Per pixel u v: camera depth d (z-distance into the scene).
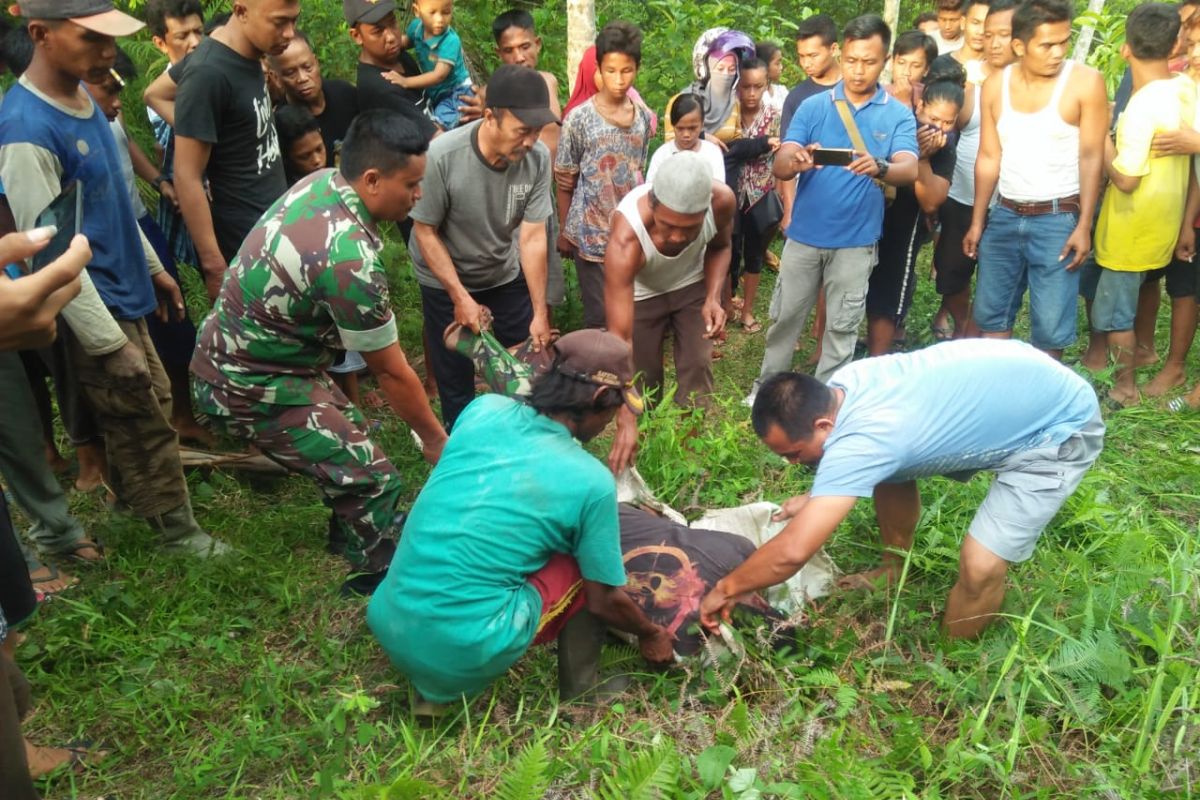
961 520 3.94
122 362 3.47
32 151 3.26
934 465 3.00
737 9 8.76
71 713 3.08
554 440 2.75
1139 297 5.48
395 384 3.40
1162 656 2.92
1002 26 5.30
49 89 3.34
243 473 4.40
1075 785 2.73
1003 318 5.24
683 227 3.82
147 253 4.11
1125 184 4.79
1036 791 2.63
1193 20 4.96
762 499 4.18
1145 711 2.84
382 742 2.92
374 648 3.35
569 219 5.13
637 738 2.83
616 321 4.07
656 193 3.77
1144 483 4.30
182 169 3.95
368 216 3.22
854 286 4.81
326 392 3.46
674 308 4.37
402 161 3.10
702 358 4.48
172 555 3.80
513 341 4.69
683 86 7.50
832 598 3.50
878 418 2.86
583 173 5.04
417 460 4.58
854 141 4.64
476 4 7.96
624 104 5.08
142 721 3.03
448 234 4.22
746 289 6.27
